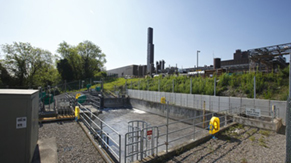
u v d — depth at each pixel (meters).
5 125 3.59
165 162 4.93
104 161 4.96
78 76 49.16
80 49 51.34
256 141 6.80
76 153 5.47
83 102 17.42
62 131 8.13
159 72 39.31
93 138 6.99
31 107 3.91
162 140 11.70
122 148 9.25
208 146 6.21
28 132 3.84
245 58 29.69
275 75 14.21
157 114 21.28
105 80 46.00
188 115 16.69
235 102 13.54
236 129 8.58
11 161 3.62
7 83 32.34
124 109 25.67
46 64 38.41
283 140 7.00
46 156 4.74
